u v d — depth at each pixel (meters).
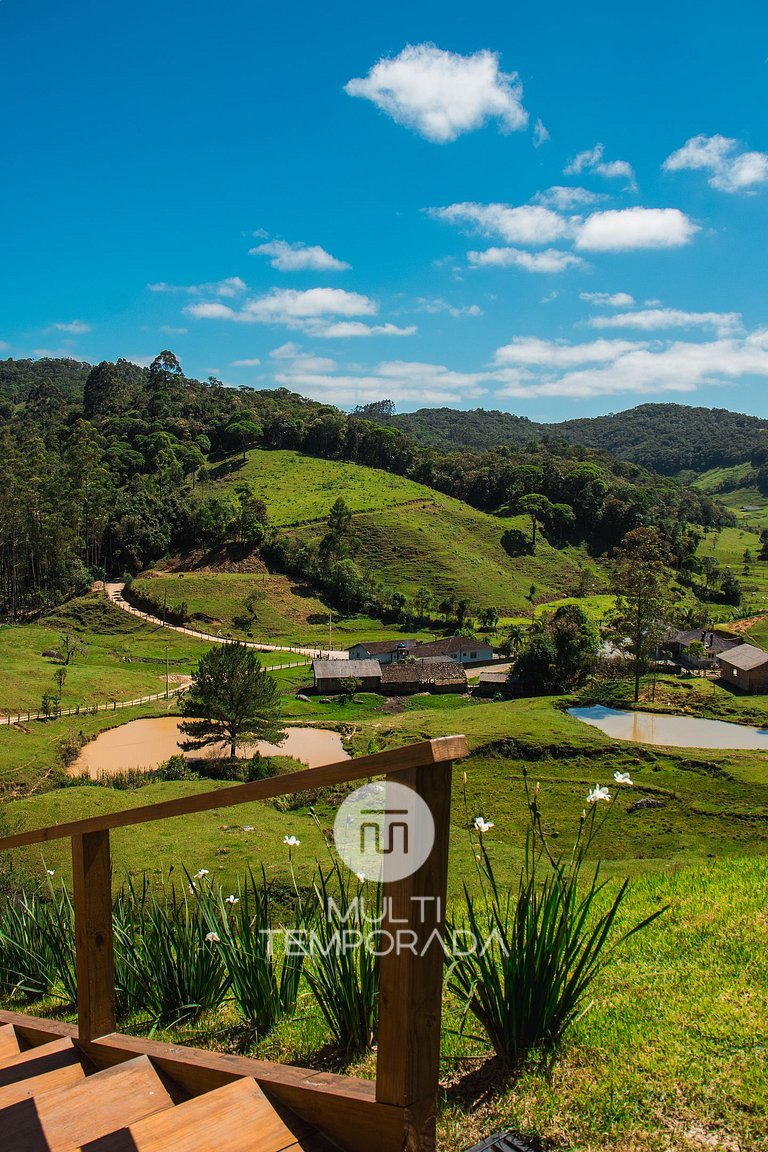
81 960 3.60
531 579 112.50
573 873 3.80
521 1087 3.28
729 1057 3.45
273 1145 2.44
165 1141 2.45
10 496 92.69
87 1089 3.02
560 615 71.56
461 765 37.31
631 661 59.94
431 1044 2.30
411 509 126.31
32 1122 2.79
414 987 2.23
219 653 42.41
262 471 141.50
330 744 47.38
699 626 81.62
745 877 7.30
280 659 77.94
